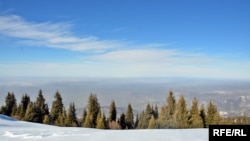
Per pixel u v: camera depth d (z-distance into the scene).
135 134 19.22
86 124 70.81
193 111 62.09
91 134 19.89
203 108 64.88
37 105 80.88
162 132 20.06
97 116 70.56
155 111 82.50
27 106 80.75
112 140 16.92
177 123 63.06
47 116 75.75
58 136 19.17
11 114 82.62
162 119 68.06
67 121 73.81
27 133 20.89
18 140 17.89
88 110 72.31
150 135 18.50
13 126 31.41
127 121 80.38
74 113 75.12
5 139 18.31
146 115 78.19
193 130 21.16
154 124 67.38
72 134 20.06
